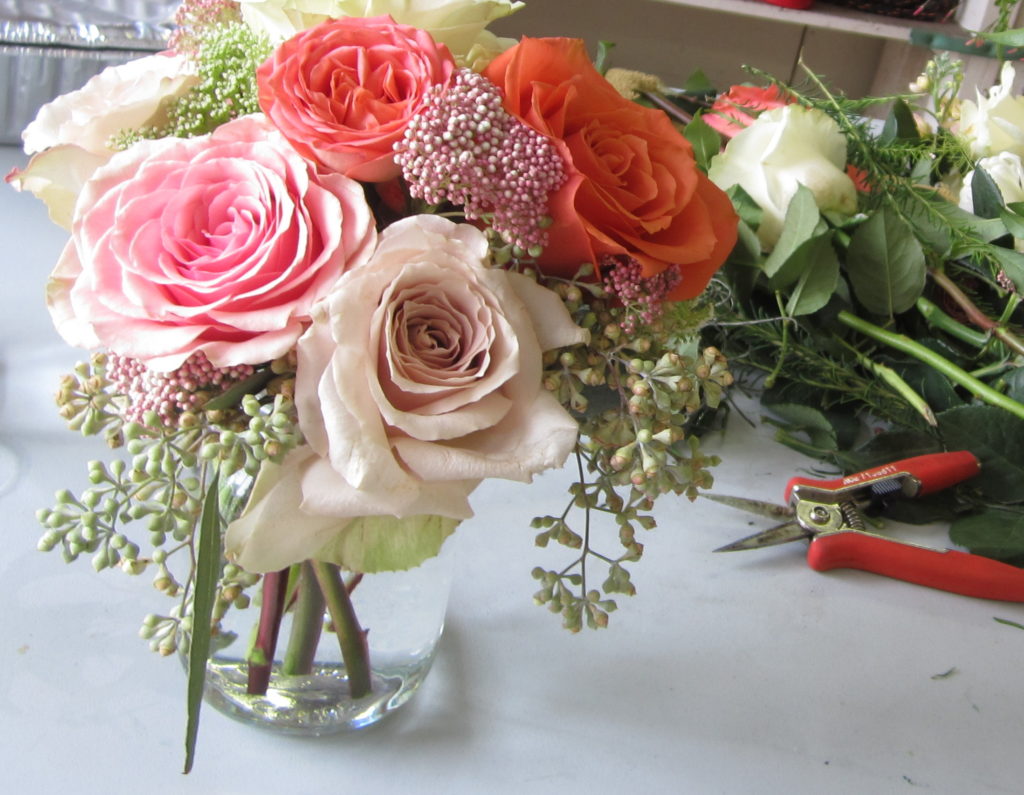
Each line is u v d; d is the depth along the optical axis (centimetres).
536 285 40
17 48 99
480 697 57
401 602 51
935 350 85
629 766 54
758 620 66
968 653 66
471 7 43
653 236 42
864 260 82
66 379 41
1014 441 76
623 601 66
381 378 37
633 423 42
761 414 89
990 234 83
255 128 41
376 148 38
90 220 39
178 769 51
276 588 49
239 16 48
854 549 70
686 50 195
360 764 52
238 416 40
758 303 92
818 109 86
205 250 38
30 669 55
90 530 40
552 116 40
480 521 71
